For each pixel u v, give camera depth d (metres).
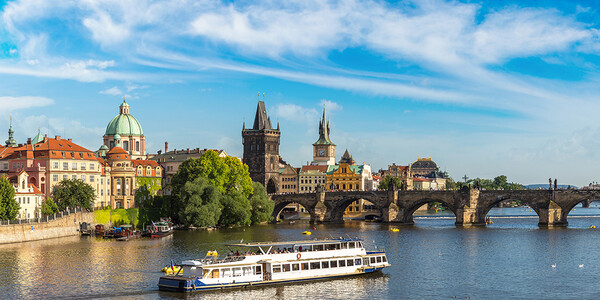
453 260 146.38
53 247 165.12
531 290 114.19
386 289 114.06
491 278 124.62
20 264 136.88
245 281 114.06
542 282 121.06
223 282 112.31
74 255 150.12
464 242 182.75
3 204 175.88
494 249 166.12
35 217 199.38
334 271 122.25
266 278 115.94
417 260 146.12
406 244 177.62
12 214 178.38
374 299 107.00
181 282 109.94
